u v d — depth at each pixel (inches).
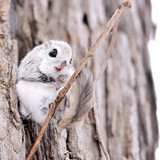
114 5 394.0
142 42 405.1
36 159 271.4
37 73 268.7
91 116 323.9
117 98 354.6
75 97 238.2
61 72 270.5
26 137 272.5
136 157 339.6
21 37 353.1
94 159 316.2
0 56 253.8
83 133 293.3
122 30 396.2
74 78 215.8
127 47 386.6
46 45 280.5
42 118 259.8
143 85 380.2
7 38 278.8
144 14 427.8
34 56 273.4
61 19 368.2
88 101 240.1
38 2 368.8
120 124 345.1
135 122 352.8
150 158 358.6
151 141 364.2
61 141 278.5
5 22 283.9
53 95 254.2
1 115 231.8
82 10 377.1
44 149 274.8
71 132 286.5
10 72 256.2
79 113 243.9
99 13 381.1
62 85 267.4
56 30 362.3
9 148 227.8
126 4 205.0
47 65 268.8
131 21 406.0
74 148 282.8
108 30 206.4
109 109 347.3
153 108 385.7
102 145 271.1
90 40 362.9
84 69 237.0
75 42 358.6
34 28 357.7
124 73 370.9
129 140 342.6
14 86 252.7
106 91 353.7
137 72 382.9
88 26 371.2
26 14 362.3
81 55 352.5
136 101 366.6
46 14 366.6
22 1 366.9
